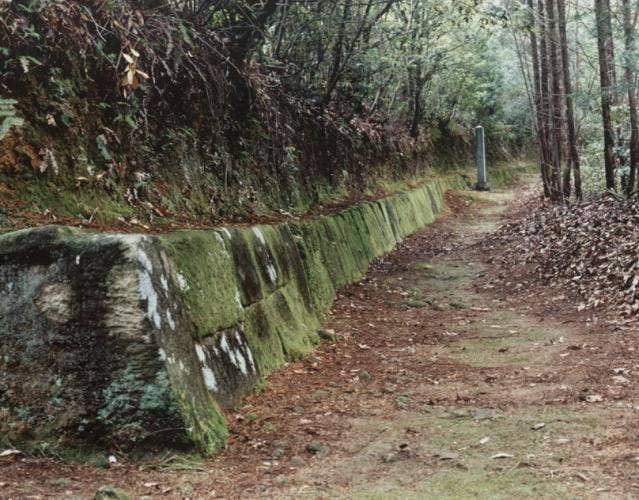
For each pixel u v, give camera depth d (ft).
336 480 11.60
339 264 33.96
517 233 47.26
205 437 12.89
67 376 12.44
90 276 12.54
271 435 14.29
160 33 22.50
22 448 12.00
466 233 56.70
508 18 41.91
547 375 18.38
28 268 12.67
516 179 104.06
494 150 106.01
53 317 12.53
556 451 12.36
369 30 40.55
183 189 23.52
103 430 12.31
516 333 24.79
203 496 10.75
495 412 15.39
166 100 24.04
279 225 26.27
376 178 56.13
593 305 26.63
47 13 17.70
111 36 20.59
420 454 12.91
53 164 16.78
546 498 10.16
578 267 31.71
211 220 24.21
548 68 55.47
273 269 23.07
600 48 36.70
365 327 27.35
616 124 42.93
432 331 26.37
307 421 15.31
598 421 13.97
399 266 41.70
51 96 17.76
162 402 12.39
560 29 43.11
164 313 13.28
